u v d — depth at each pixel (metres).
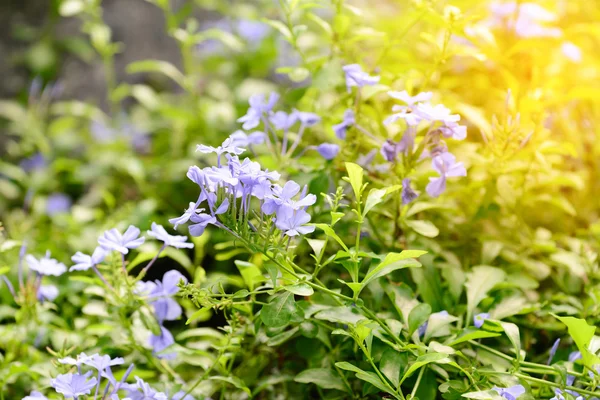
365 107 1.07
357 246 0.87
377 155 1.04
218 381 0.99
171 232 1.26
